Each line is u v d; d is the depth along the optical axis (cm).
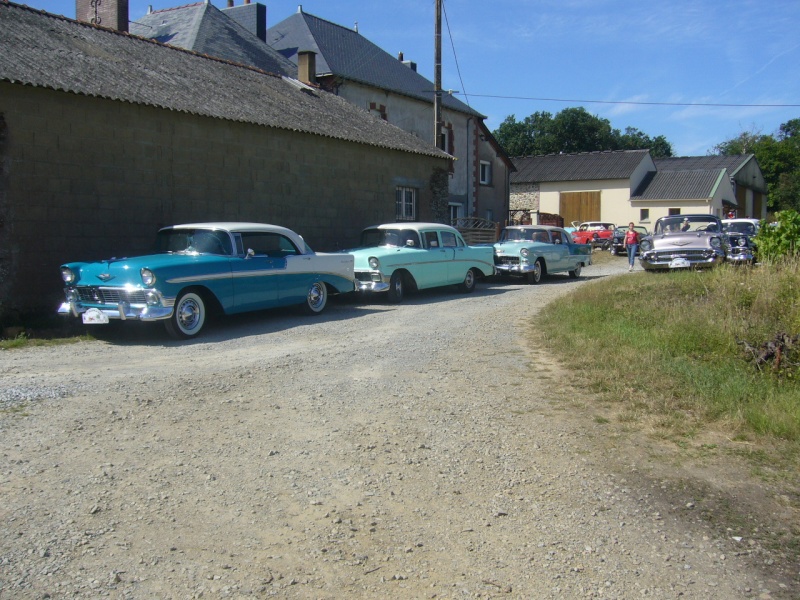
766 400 591
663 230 1783
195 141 1396
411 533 382
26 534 365
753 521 399
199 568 339
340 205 1767
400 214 2009
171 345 920
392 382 698
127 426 541
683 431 541
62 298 1167
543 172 4806
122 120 1261
